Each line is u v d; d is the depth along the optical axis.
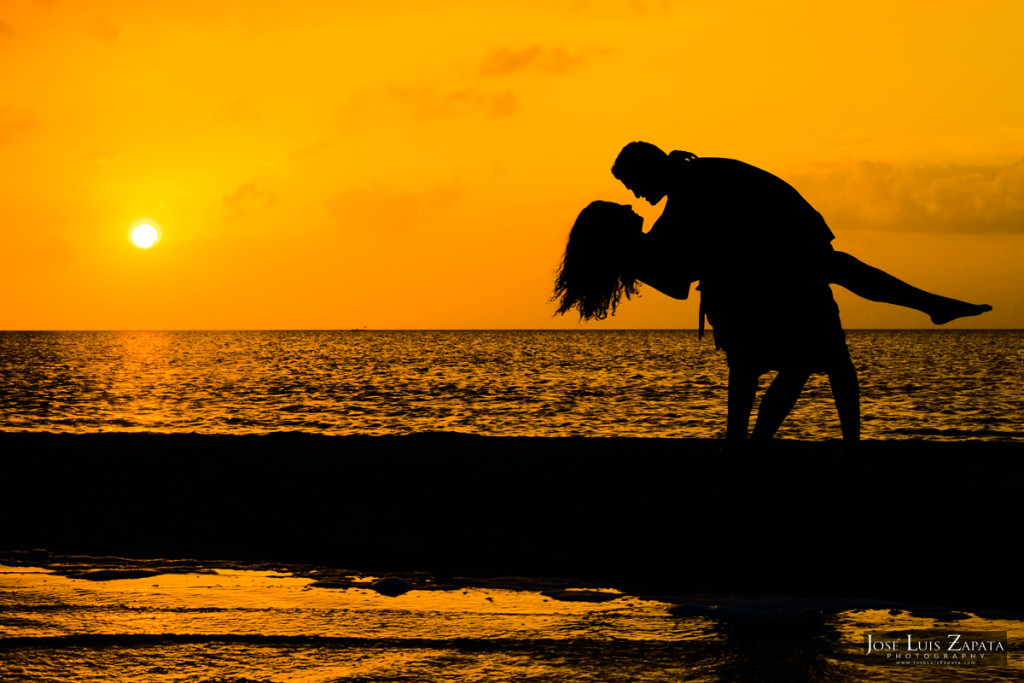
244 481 6.74
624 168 4.57
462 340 157.50
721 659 3.06
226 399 31.45
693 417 24.25
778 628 3.46
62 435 8.96
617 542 4.98
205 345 124.88
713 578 4.33
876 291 4.18
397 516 5.69
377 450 8.02
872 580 4.26
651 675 2.90
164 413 26.06
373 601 3.89
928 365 57.62
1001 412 25.56
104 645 3.23
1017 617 3.63
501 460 7.36
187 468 7.24
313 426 22.30
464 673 2.93
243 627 3.46
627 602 3.89
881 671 2.93
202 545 5.09
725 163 4.41
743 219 4.30
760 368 4.58
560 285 4.54
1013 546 4.73
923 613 3.67
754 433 4.60
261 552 4.93
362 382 41.59
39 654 3.13
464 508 5.85
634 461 7.06
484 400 30.72
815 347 4.34
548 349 101.81
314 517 5.69
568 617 3.63
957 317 4.09
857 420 4.50
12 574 4.41
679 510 5.53
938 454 7.01
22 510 5.91
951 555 4.61
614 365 59.81
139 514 5.82
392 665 3.01
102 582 4.24
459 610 3.73
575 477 6.59
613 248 4.43
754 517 5.32
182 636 3.34
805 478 6.08
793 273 4.25
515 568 4.55
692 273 4.40
